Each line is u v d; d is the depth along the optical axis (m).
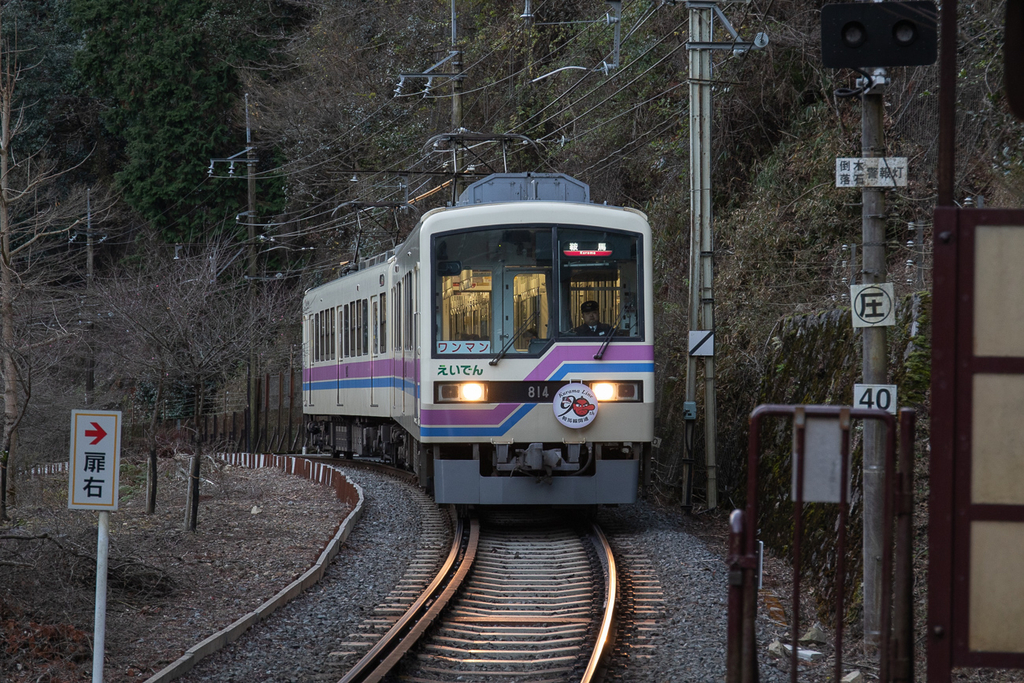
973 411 9.62
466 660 18.28
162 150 100.00
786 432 30.03
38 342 37.19
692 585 23.86
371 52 91.69
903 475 10.29
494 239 29.47
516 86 68.44
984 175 33.75
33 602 19.20
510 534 30.88
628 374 29.44
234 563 25.61
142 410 71.00
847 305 28.98
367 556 27.33
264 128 97.06
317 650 18.98
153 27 101.12
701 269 34.94
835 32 17.38
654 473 40.34
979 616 9.55
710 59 34.75
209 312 36.00
